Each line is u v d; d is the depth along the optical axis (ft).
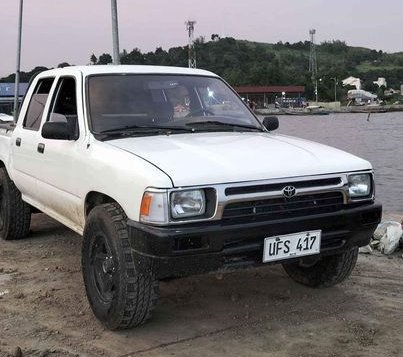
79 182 15.06
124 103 16.05
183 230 11.94
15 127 20.95
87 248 14.25
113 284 13.38
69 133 15.66
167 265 12.11
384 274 18.53
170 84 17.20
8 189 21.58
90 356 12.79
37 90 20.08
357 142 128.77
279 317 14.90
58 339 13.66
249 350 13.06
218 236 12.17
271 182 12.61
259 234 12.60
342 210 13.62
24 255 20.54
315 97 492.95
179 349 13.10
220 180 12.23
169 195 11.96
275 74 477.36
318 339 13.61
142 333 13.89
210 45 506.48
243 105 18.43
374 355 12.80
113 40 36.81
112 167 13.39
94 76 16.51
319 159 13.84
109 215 13.37
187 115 16.61
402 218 29.55
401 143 123.54
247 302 15.93
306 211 13.20
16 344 13.43
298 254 13.19
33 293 16.67
